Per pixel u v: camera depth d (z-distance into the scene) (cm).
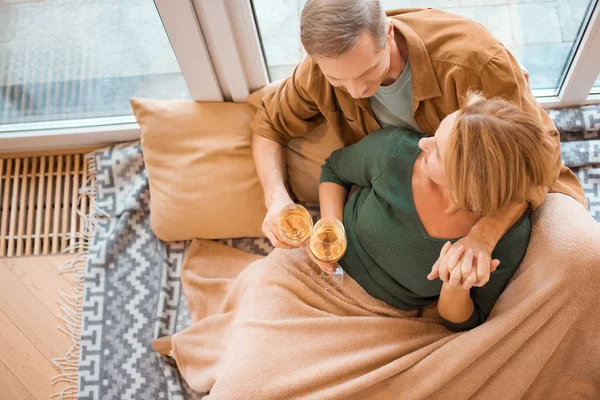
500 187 104
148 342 173
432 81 125
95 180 193
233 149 174
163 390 169
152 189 179
